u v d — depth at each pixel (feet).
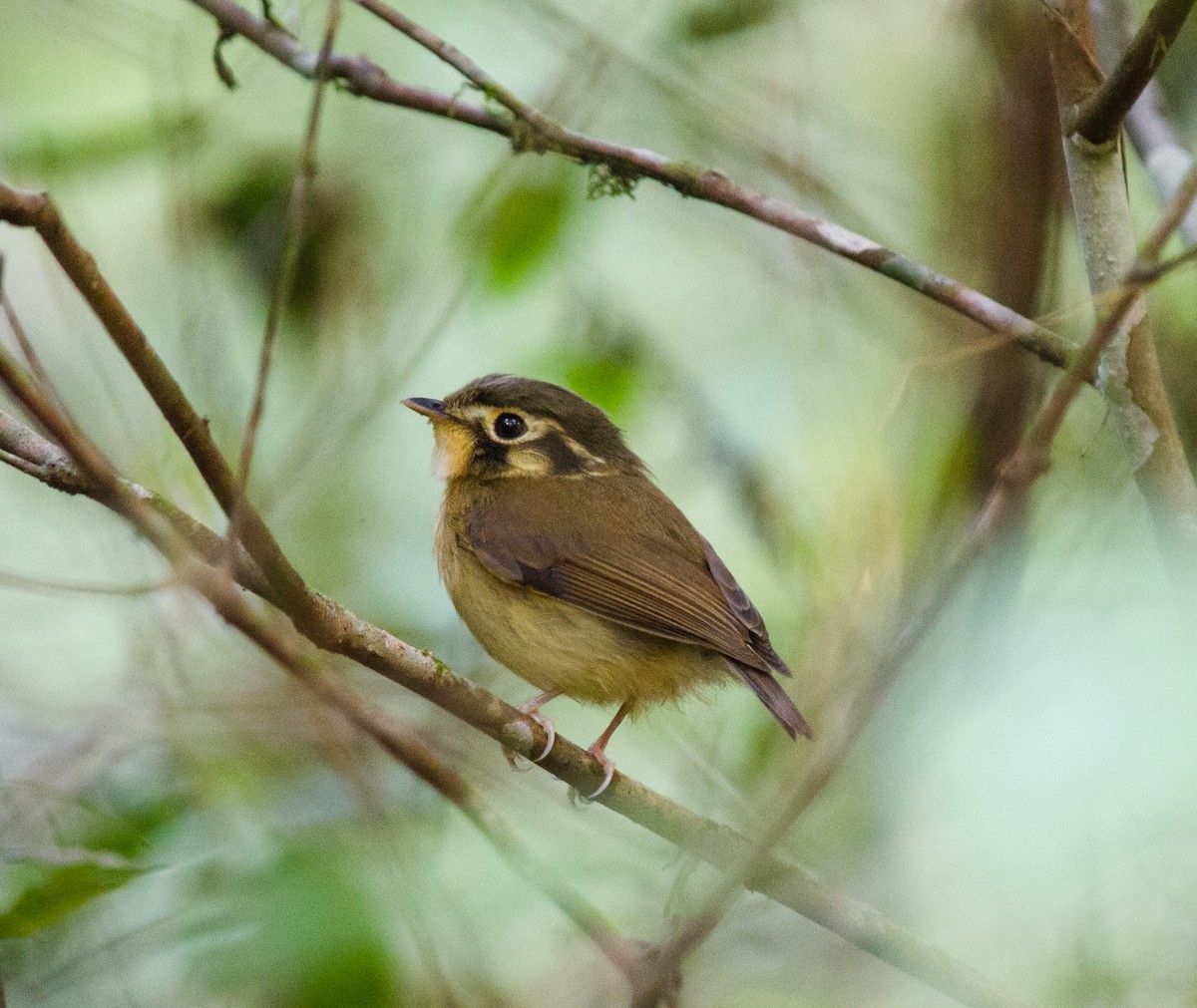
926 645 30.19
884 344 41.75
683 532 35.76
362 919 22.88
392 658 26.30
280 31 31.91
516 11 41.63
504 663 35.17
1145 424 26.25
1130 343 26.30
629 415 41.78
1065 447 33.86
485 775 33.17
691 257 44.57
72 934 28.68
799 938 35.47
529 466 36.60
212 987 22.63
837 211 42.47
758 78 44.42
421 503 43.47
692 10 41.14
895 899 31.58
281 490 37.22
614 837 32.65
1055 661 21.77
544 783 34.27
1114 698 20.85
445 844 32.12
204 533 23.70
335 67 31.17
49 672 37.50
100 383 39.29
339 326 41.93
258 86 42.27
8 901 24.79
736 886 21.88
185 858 28.55
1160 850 25.59
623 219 44.80
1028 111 37.55
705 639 32.76
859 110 44.88
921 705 30.32
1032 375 35.42
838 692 30.04
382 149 43.42
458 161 43.68
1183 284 37.06
